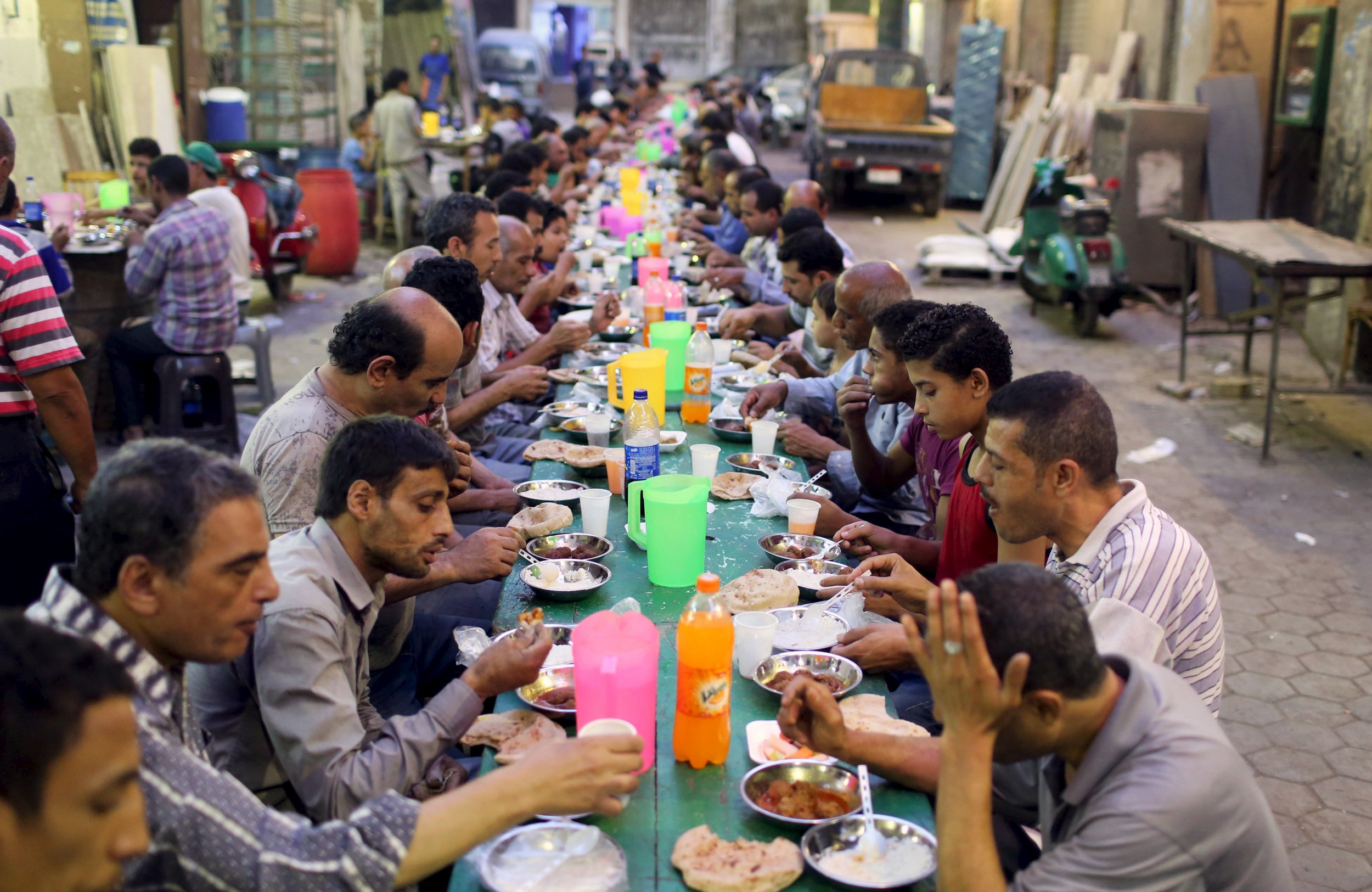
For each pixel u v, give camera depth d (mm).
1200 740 1543
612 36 30984
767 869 1644
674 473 3377
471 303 3338
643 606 2539
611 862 1673
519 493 3277
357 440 2051
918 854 1709
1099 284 8656
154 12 10336
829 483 3867
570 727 2082
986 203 14461
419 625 2994
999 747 1594
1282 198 9383
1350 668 4141
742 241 8539
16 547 3105
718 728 1933
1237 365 8016
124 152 8750
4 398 3037
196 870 1465
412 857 1528
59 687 1146
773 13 29375
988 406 2225
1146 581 2141
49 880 1176
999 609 1510
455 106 17859
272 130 11586
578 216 9109
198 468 1590
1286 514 5535
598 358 4867
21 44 8023
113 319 6234
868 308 3869
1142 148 9500
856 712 2088
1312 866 3084
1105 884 1514
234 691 2104
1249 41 9391
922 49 20641
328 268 10664
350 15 13391
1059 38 14773
